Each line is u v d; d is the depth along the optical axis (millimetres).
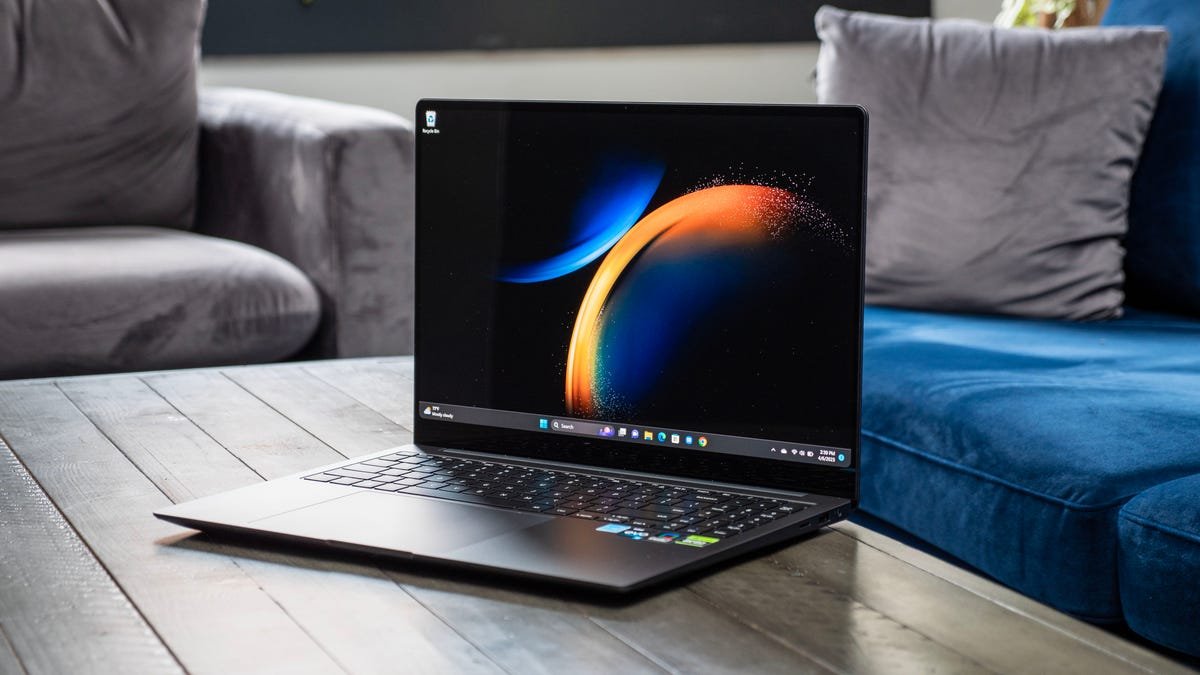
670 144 866
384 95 3539
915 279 1943
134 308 1986
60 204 2355
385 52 3486
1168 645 1165
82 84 2348
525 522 753
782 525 748
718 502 793
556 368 896
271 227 2336
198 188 2568
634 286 875
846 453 805
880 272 1966
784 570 708
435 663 591
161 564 722
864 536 771
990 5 3973
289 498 807
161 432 1021
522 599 665
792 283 825
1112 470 1235
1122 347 1688
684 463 852
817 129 820
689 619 639
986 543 1356
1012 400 1421
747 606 656
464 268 930
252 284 2090
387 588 683
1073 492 1244
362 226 2213
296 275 2172
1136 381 1485
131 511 819
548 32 3629
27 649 611
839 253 811
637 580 659
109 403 1121
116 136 2385
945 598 670
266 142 2332
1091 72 1919
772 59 3867
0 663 597
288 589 683
